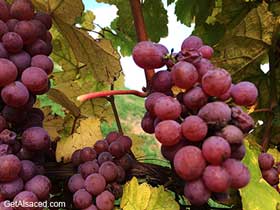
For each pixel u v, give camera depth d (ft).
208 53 0.52
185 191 0.49
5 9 0.58
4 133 0.54
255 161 0.62
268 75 0.82
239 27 0.79
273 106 0.77
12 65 0.54
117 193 0.58
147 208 0.58
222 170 0.47
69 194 0.61
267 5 0.77
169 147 0.50
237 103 0.50
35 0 0.71
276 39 0.79
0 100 0.57
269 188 0.61
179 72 0.49
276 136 0.78
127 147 0.60
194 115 0.49
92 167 0.58
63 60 0.88
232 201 0.63
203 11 0.94
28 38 0.57
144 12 1.05
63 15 0.72
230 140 0.48
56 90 0.72
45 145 0.56
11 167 0.52
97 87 0.91
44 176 0.56
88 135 0.70
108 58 0.76
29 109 0.57
